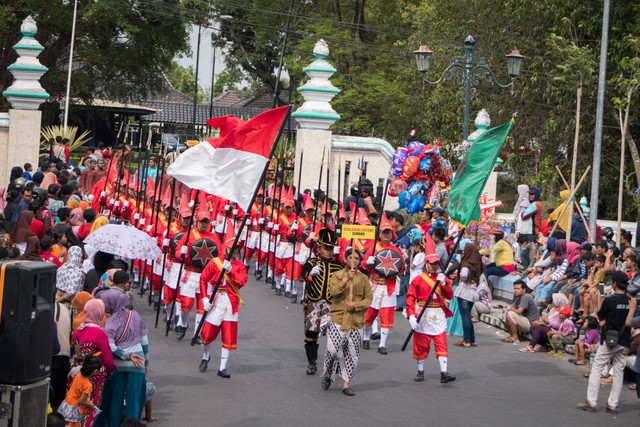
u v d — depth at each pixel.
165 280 16.64
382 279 15.36
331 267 13.61
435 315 13.62
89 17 41.81
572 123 29.81
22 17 41.22
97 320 10.20
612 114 29.14
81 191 23.61
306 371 13.84
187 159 14.45
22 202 18.59
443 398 12.85
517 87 32.12
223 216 21.41
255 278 21.83
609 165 30.45
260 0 51.44
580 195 30.30
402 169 22.50
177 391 12.42
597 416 12.40
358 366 14.51
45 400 7.62
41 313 7.45
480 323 18.20
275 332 16.34
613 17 28.56
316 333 13.59
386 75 43.06
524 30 32.00
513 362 15.20
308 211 19.38
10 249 14.48
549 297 17.41
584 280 15.84
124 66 44.81
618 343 12.52
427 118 35.16
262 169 13.82
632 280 14.57
